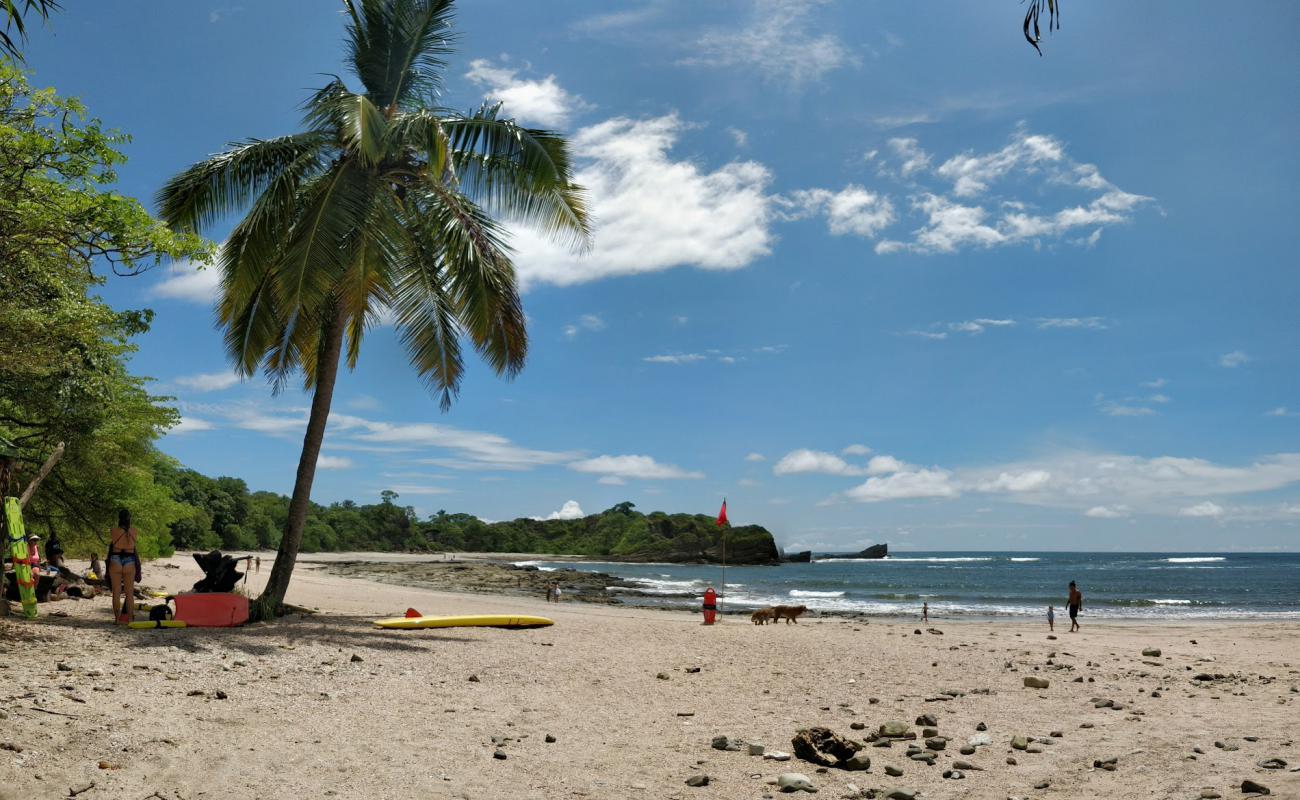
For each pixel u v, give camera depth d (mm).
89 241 10805
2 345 11805
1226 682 13273
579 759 7059
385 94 16734
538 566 125625
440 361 17234
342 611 22391
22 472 16562
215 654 10719
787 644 16797
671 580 78125
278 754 6430
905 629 23750
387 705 8688
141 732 6508
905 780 6785
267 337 16438
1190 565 152375
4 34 4359
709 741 8031
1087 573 109562
